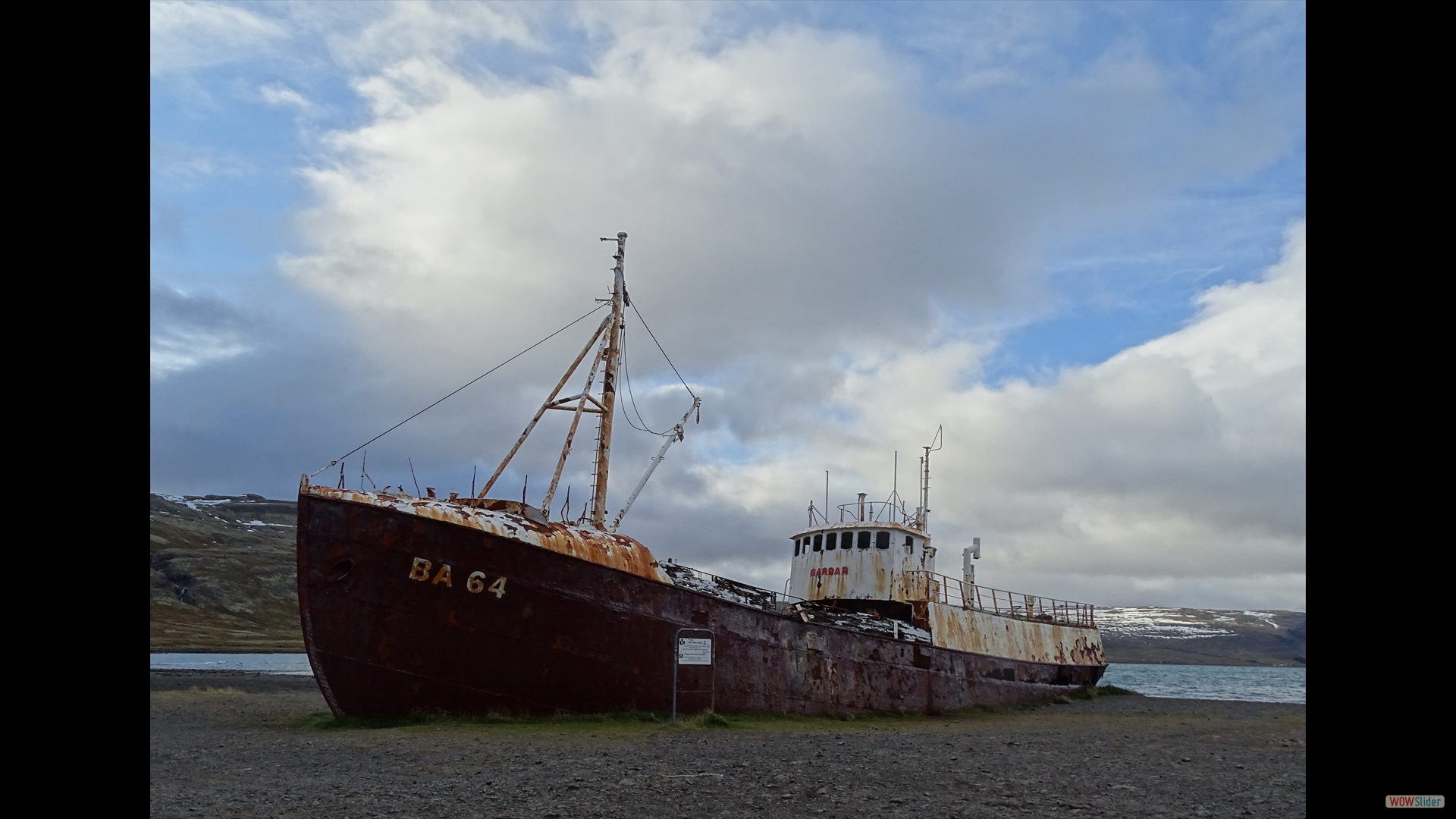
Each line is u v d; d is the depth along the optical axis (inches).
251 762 616.7
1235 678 4670.3
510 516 854.5
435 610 801.6
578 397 1000.9
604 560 888.9
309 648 789.9
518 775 566.9
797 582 1418.6
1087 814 492.4
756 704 1001.5
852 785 558.6
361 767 597.9
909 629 1243.8
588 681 868.6
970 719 1214.3
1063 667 1621.6
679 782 550.6
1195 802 539.5
